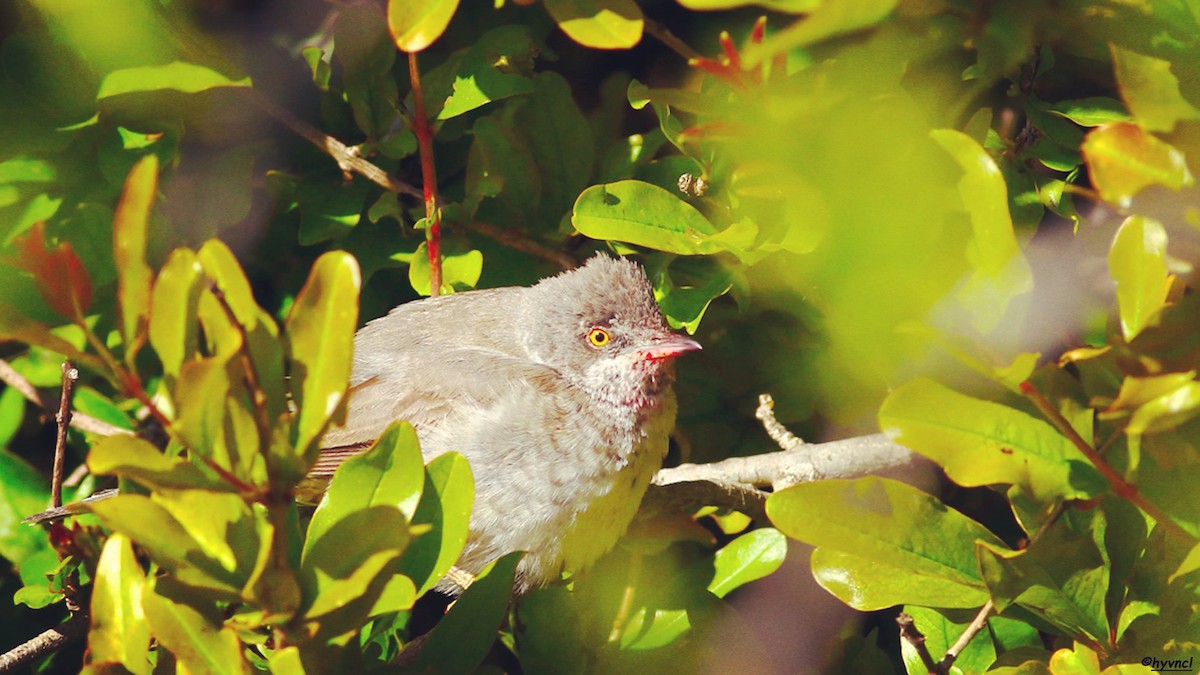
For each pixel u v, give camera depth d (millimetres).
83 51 7879
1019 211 7309
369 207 9336
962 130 7230
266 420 4969
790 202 6098
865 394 8867
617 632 7863
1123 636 5844
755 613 8906
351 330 5016
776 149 5828
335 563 5293
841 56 6301
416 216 9211
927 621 7242
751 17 8438
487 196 9484
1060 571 5832
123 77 7844
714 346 9383
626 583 8148
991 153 7391
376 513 5344
